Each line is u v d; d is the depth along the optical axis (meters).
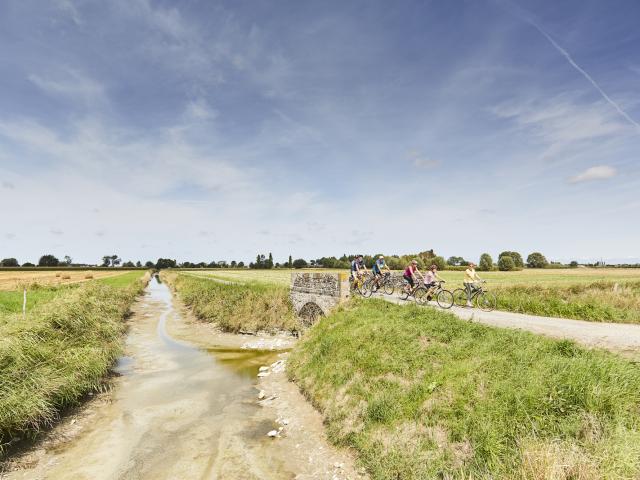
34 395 10.46
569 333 12.34
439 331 12.25
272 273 91.75
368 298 18.27
